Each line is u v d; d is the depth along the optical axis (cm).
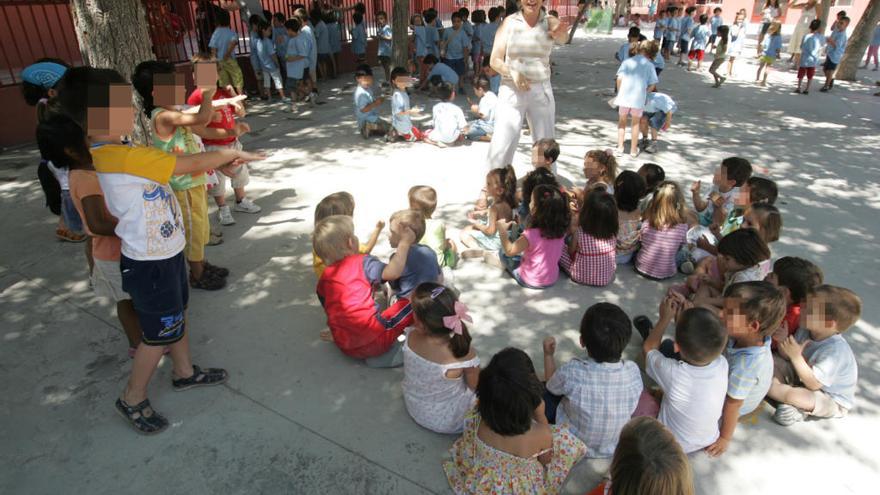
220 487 247
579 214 401
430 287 264
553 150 488
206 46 956
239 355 330
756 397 273
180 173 248
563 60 1521
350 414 289
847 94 1171
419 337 269
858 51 1320
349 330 312
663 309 319
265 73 968
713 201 464
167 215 253
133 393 270
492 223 442
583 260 404
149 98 329
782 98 1108
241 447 267
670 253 413
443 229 405
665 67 1468
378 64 1398
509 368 219
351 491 246
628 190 420
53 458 259
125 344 338
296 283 407
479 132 754
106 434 273
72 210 351
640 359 335
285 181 604
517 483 228
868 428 290
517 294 402
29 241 460
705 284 375
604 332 254
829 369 282
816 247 481
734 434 284
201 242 381
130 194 238
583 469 260
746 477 259
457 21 1061
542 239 390
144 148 242
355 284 310
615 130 839
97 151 236
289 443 270
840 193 605
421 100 1030
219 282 397
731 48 1334
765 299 254
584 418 260
